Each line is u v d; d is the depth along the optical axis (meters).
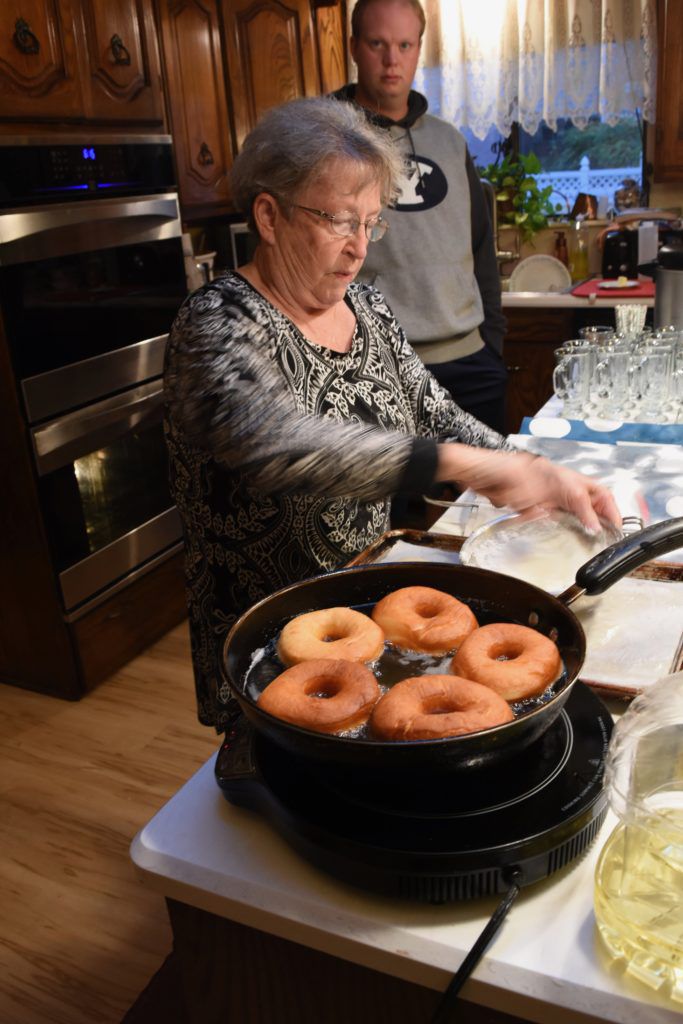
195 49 2.88
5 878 1.84
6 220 2.00
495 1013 0.60
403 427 1.33
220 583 1.28
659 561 1.02
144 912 1.74
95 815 2.01
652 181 3.92
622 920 0.56
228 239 3.33
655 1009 0.53
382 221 1.24
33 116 2.11
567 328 3.31
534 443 1.54
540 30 3.63
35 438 2.15
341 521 1.23
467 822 0.60
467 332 2.44
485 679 0.68
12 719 2.38
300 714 0.64
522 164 3.93
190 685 2.49
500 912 0.59
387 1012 0.65
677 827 0.54
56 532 2.28
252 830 0.70
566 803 0.62
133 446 2.52
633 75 3.59
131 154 2.41
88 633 2.44
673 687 0.65
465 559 1.02
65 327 2.22
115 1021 1.50
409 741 0.58
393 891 0.60
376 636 0.76
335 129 1.10
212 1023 0.75
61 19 2.15
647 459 1.42
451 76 3.77
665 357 1.71
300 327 1.21
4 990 1.58
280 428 0.98
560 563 0.99
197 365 1.07
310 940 0.62
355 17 2.16
